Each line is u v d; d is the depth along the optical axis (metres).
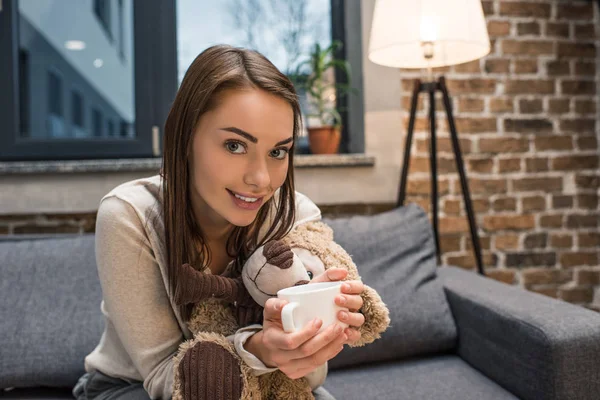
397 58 1.82
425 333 1.50
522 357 1.22
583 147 2.25
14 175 1.92
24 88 2.18
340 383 1.35
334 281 0.81
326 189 2.05
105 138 2.11
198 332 0.85
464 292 1.54
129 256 0.89
